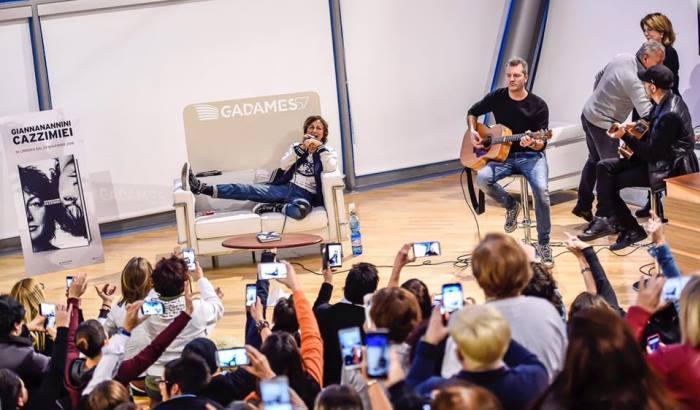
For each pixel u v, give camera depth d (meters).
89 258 8.16
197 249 7.62
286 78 9.45
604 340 2.61
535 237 7.66
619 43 8.95
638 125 6.63
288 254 7.91
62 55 8.70
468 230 8.10
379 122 9.89
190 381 3.62
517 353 3.02
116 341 4.23
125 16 8.81
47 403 4.21
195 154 8.29
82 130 8.88
